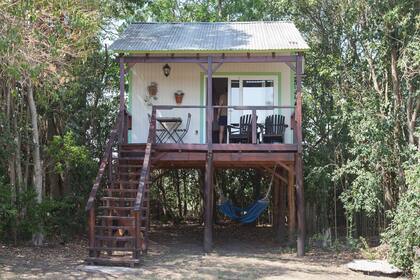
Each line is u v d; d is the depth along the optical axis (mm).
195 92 15109
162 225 20016
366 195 13586
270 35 14797
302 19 18344
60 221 13992
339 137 16641
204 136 14938
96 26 11367
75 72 13539
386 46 13742
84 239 14562
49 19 9914
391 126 13531
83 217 14883
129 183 12094
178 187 21172
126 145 13312
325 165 15844
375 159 13617
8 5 8805
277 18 21094
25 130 13648
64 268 10555
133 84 15195
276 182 16703
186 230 18438
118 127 13258
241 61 13258
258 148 13062
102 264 10766
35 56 9305
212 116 13477
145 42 14133
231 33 15281
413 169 11414
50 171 14492
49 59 9734
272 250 14109
